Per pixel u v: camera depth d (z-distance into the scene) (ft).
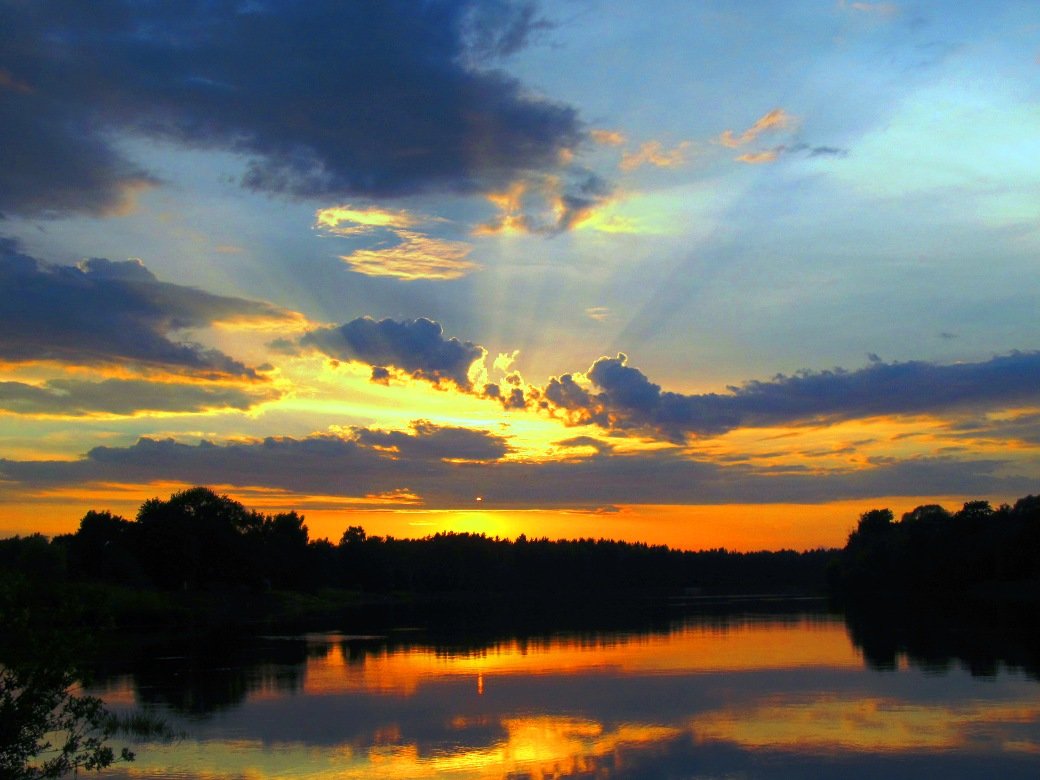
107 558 409.90
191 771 86.02
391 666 170.30
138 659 192.34
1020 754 87.56
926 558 531.50
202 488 507.30
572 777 82.58
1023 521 480.23
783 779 80.48
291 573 532.73
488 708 118.93
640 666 161.38
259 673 162.81
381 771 85.81
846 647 187.93
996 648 179.42
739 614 329.31
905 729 99.50
